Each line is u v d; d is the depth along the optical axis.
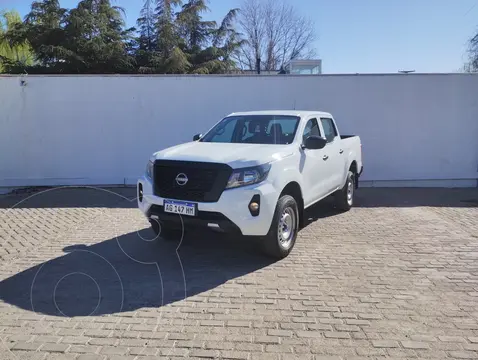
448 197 9.79
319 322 3.78
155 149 10.73
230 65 25.89
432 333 3.58
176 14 24.69
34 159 10.69
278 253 5.29
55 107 10.55
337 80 10.62
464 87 10.71
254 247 5.94
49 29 20.92
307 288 4.54
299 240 6.31
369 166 10.98
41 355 3.26
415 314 3.93
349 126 10.79
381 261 5.39
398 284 4.64
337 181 7.49
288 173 5.37
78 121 10.61
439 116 10.81
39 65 21.66
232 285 4.62
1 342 3.45
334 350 3.32
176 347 3.38
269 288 4.54
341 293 4.40
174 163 5.12
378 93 10.71
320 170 6.57
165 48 23.00
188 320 3.83
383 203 9.14
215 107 10.59
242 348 3.36
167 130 10.66
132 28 23.59
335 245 6.07
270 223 4.99
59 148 10.68
